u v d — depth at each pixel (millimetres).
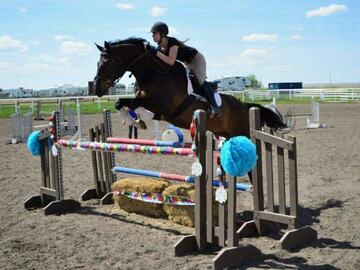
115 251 4578
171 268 4090
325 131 15891
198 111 4445
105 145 5609
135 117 5621
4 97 43156
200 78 5730
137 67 5609
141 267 4133
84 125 18641
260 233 4984
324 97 37250
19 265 4254
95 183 6945
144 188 5617
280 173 4762
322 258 4262
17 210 6379
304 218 5645
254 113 4789
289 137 4641
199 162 4461
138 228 5383
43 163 6602
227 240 4359
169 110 5598
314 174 8375
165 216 5812
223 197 4312
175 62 5660
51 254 4547
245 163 4031
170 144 5316
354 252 4410
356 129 16281
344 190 7047
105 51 5562
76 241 4930
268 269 4020
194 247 4551
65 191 7469
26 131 15094
